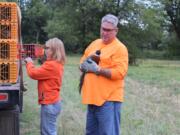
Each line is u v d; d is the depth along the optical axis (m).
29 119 9.68
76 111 10.80
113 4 36.31
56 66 6.35
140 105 12.34
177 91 15.91
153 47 58.72
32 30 65.38
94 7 36.59
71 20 38.84
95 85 5.70
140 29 36.59
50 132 6.41
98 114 5.75
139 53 36.94
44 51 6.69
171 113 11.19
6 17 6.34
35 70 6.30
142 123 9.61
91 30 38.56
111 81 5.67
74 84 17.22
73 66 30.23
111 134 5.72
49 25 42.94
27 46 7.80
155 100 13.55
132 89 16.45
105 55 5.66
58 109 6.46
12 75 6.35
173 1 54.81
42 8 63.84
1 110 6.60
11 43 6.32
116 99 5.70
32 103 11.87
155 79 20.78
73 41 39.38
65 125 9.07
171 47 56.50
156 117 10.48
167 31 56.91
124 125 9.30
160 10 38.06
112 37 5.68
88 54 5.89
